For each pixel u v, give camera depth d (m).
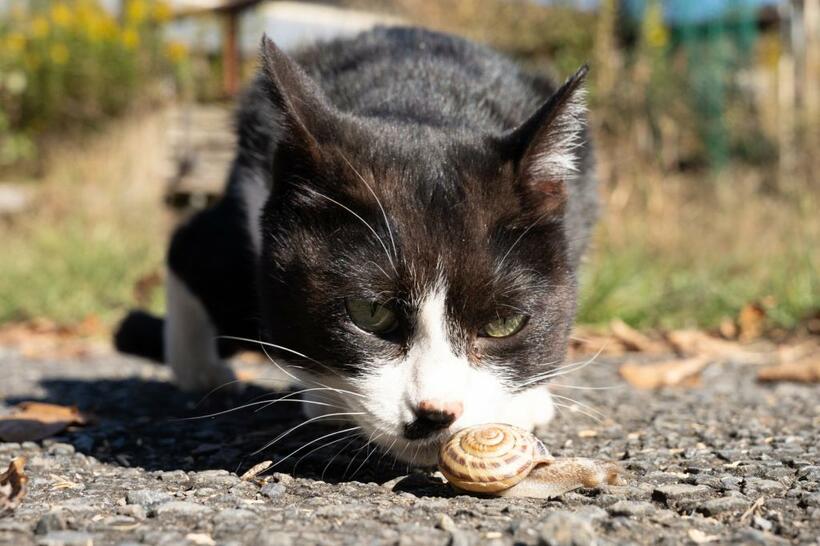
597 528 0.37
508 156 0.45
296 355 0.45
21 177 1.76
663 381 0.65
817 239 1.02
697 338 0.82
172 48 1.83
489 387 0.43
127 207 1.51
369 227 0.43
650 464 0.45
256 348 0.56
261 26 1.82
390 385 0.42
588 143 0.54
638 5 1.46
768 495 0.40
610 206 1.19
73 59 1.84
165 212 1.50
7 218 1.51
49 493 0.41
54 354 0.89
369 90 0.51
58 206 1.51
